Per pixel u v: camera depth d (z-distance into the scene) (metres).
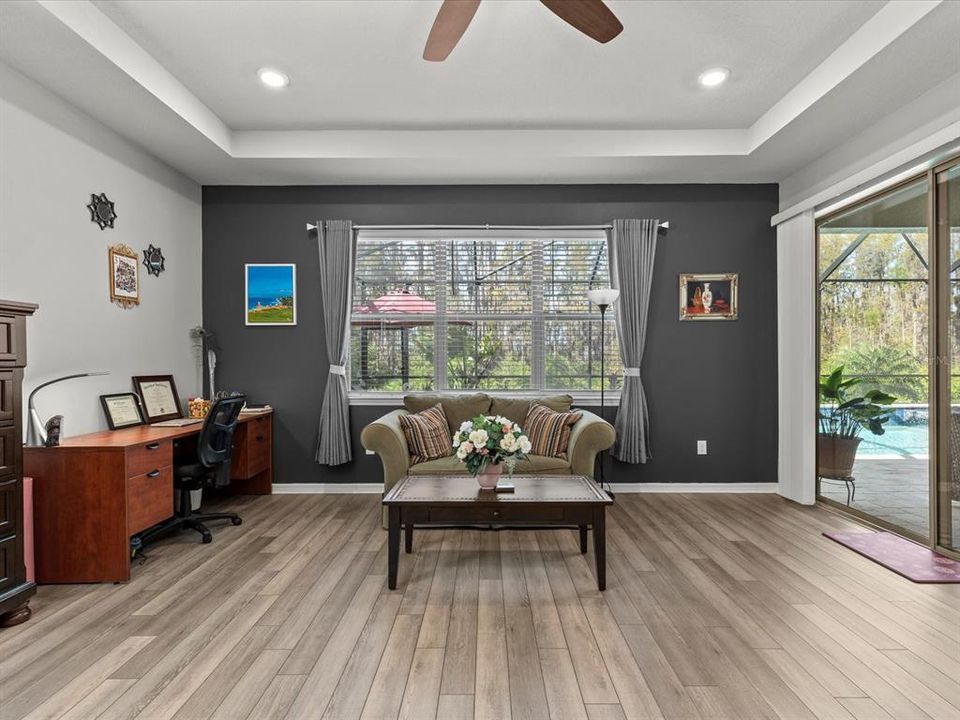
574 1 1.91
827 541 3.21
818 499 4.07
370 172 4.16
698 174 4.23
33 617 2.29
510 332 4.57
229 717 1.64
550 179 4.35
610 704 1.69
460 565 2.87
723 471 4.45
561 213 4.46
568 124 3.75
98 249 3.26
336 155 3.84
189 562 2.93
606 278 4.55
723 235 4.45
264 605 2.40
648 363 4.45
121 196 3.47
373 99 3.37
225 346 4.48
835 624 2.19
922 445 3.06
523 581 2.65
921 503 3.10
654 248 4.36
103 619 2.27
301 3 2.44
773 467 4.45
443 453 3.75
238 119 3.65
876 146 3.29
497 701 1.71
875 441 3.44
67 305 3.02
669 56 2.87
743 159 3.91
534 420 3.91
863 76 2.73
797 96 3.19
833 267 3.82
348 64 2.96
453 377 4.58
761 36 2.69
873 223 3.42
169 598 2.48
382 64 2.96
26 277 2.75
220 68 3.01
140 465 2.80
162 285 3.92
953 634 2.10
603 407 4.34
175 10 2.49
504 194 4.47
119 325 3.46
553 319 4.56
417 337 4.57
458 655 1.97
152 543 3.23
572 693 1.75
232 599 2.46
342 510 3.95
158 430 3.28
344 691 1.76
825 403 3.94
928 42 2.42
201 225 4.46
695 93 3.29
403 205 4.48
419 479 3.06
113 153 3.39
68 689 1.78
